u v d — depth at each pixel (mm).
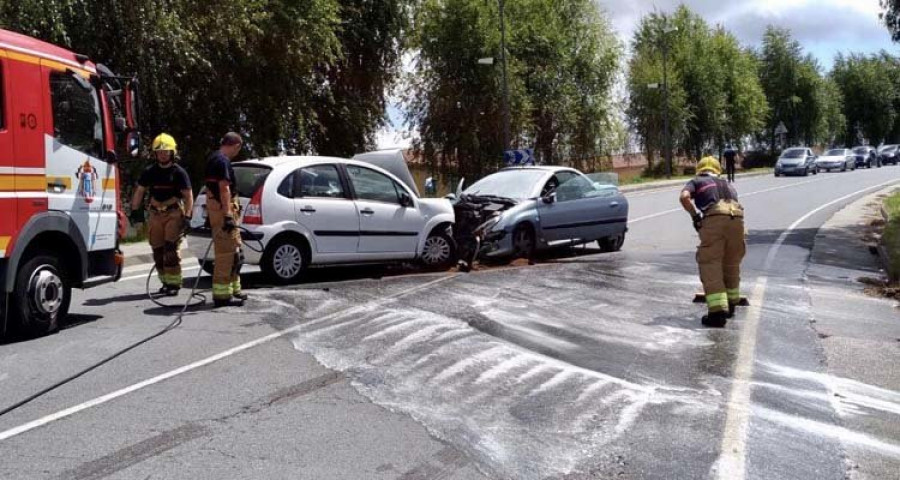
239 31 19297
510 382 5945
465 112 35188
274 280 9938
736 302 8719
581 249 14602
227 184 8531
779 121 70438
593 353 6816
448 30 34781
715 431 4977
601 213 13672
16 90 7047
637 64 51906
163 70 17844
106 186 8273
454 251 11734
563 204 13023
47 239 7598
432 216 11422
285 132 22859
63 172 7574
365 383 5883
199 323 7812
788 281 10805
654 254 13805
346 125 27250
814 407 5488
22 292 7137
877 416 5328
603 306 8883
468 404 5438
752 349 7008
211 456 4504
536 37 37219
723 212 8086
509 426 5023
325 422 5066
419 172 36875
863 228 17516
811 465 4477
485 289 9805
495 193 13023
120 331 7508
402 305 8680
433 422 5078
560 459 4516
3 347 6949
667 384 5957
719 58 58375
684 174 53625
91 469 4309
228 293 8609
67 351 6789
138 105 8734
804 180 39781
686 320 8211
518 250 12203
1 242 6824
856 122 83250
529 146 38469
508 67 34750
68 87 7719
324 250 10227
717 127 56219
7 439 4742
